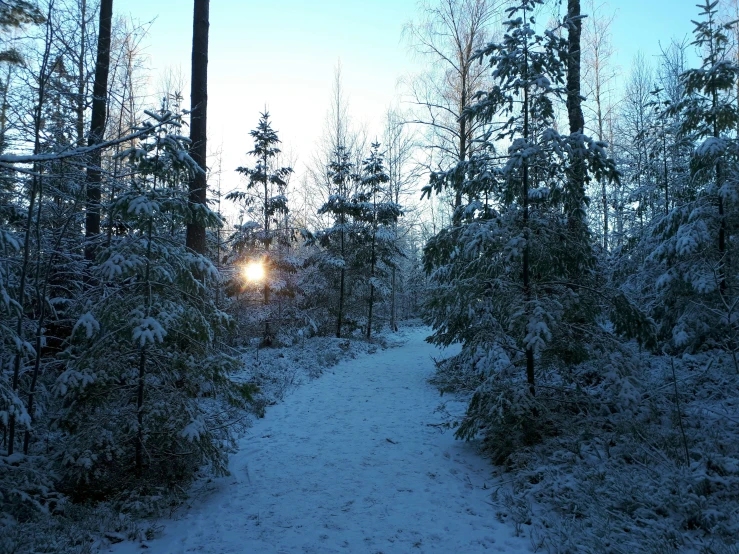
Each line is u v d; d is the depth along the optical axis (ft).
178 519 16.80
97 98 25.91
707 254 28.58
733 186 26.99
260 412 30.50
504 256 21.83
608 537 13.87
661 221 32.86
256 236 60.90
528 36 22.54
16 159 15.64
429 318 36.88
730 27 29.53
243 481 20.18
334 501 18.10
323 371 45.47
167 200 18.69
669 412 21.98
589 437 20.83
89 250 27.43
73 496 17.51
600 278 25.44
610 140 71.67
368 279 72.33
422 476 20.48
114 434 17.66
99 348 17.74
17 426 19.69
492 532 15.33
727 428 19.75
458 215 26.40
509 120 23.47
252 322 55.31
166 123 18.26
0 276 16.62
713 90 30.04
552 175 22.76
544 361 22.85
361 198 72.43
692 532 13.87
